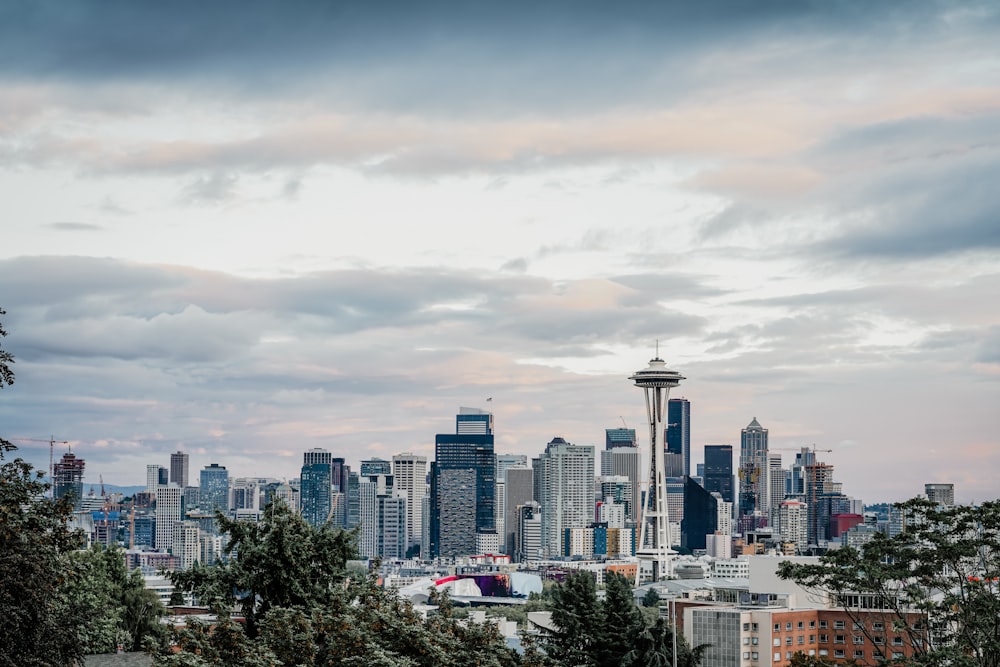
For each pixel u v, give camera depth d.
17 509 98.31
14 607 94.38
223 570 125.50
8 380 101.88
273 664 105.12
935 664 145.88
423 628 120.00
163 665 102.88
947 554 154.12
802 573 163.62
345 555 130.62
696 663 191.62
